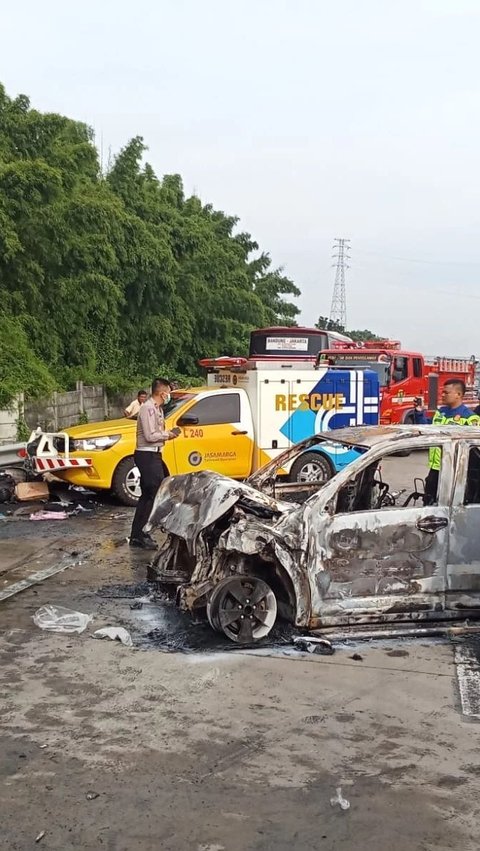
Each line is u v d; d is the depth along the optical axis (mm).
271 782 4047
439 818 3748
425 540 6262
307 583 6043
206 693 5137
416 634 6199
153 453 9188
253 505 6258
